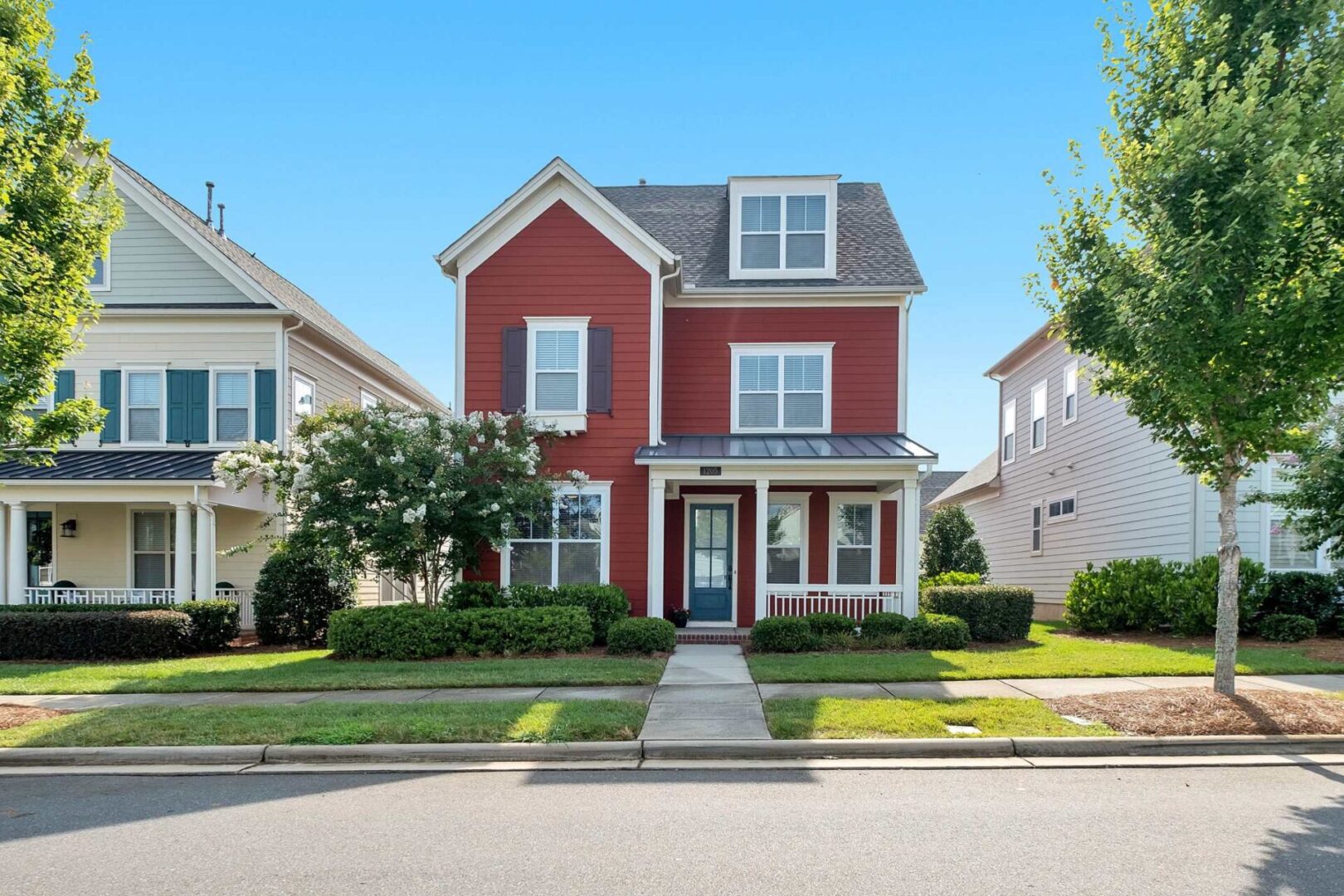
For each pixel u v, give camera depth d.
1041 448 22.81
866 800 6.05
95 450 17.03
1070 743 7.25
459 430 13.56
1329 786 6.34
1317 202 7.49
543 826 5.51
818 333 16.64
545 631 12.53
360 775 6.82
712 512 16.61
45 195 9.36
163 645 12.88
